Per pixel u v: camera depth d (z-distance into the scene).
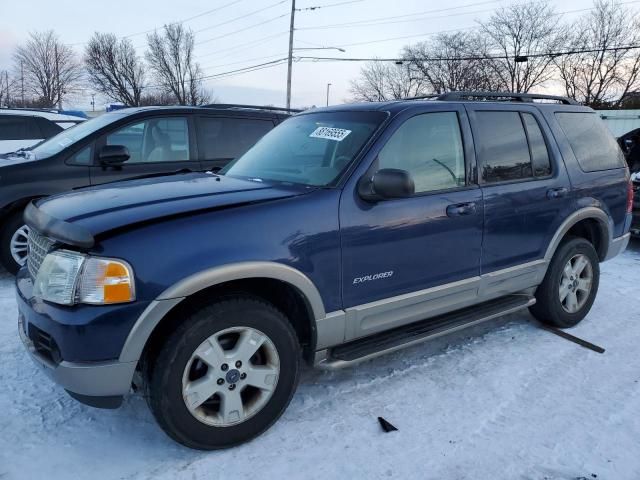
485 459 2.69
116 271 2.33
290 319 3.05
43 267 2.53
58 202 2.86
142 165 5.77
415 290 3.29
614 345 4.07
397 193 2.84
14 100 67.75
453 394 3.31
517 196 3.75
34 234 2.86
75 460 2.65
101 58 66.38
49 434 2.85
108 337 2.35
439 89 55.75
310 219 2.79
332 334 2.96
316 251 2.81
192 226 2.51
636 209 7.18
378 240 3.04
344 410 3.12
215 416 2.67
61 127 9.18
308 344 3.02
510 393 3.33
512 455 2.72
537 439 2.86
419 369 3.63
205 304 2.57
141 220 2.46
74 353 2.35
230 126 6.39
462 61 53.91
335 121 3.52
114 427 2.93
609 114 28.38
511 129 3.87
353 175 3.00
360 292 3.03
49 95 68.88
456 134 3.53
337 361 3.03
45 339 2.50
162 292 2.39
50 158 5.36
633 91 48.75
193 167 6.04
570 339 4.16
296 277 2.73
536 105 4.16
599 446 2.80
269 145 3.79
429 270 3.32
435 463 2.66
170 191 2.93
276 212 2.72
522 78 52.47
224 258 2.52
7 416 3.00
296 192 2.91
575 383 3.46
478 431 2.92
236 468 2.60
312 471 2.59
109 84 67.62
